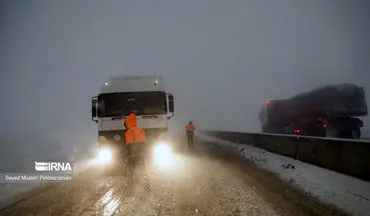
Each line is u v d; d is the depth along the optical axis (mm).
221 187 9828
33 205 8133
